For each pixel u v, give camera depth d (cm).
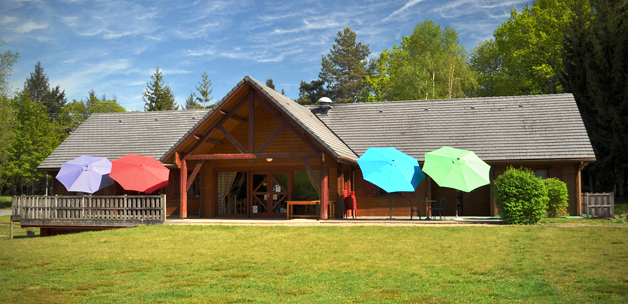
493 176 2167
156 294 805
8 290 856
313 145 1883
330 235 1466
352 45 7031
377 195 2266
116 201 1895
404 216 2236
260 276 951
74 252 1295
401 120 2495
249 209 2186
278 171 2172
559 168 2119
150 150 2561
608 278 870
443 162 1712
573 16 3275
